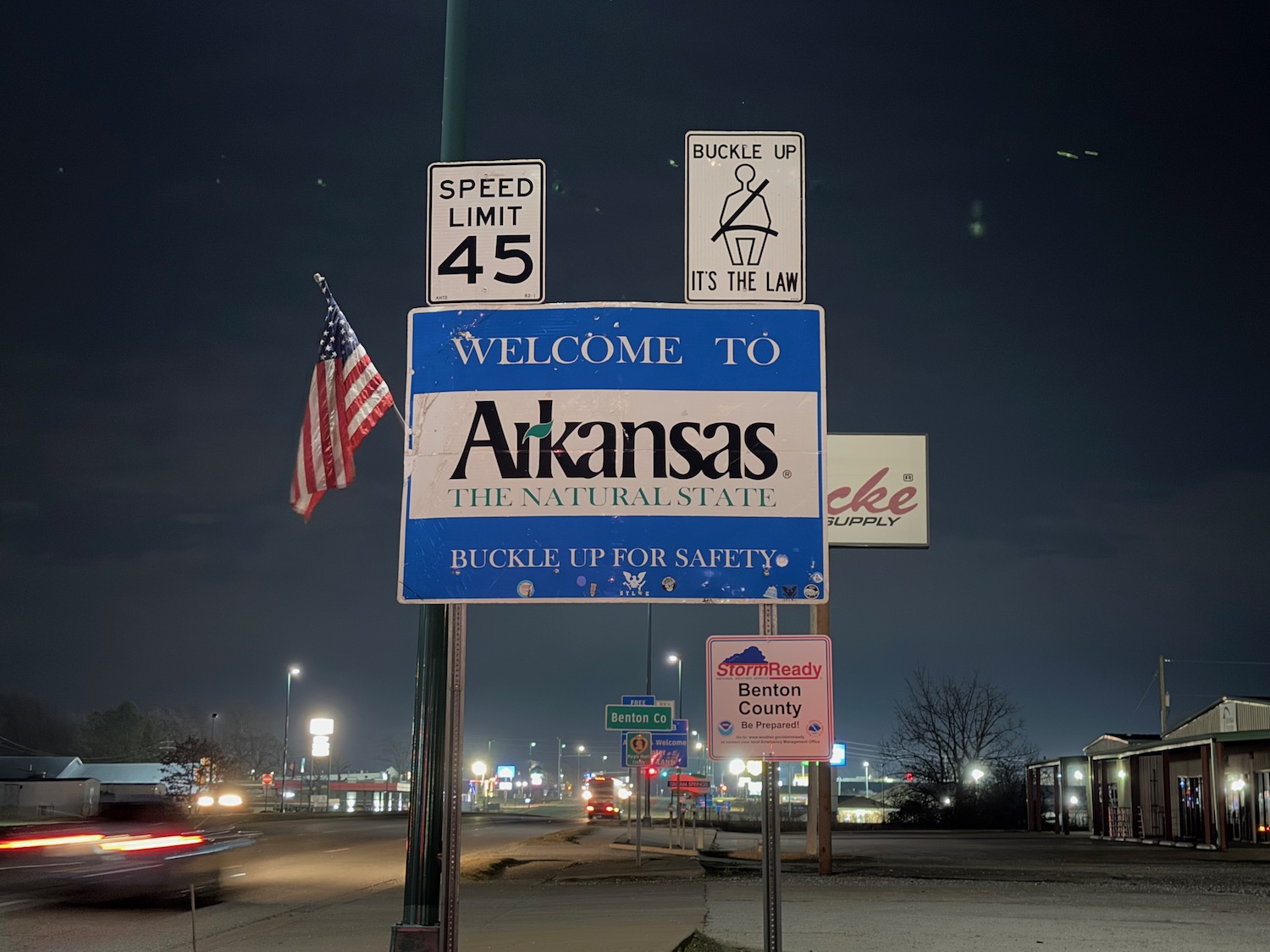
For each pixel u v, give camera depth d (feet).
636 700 92.32
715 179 32.27
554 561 30.71
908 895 63.31
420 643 31.09
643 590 30.53
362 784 395.34
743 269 31.91
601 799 224.12
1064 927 47.93
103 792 258.98
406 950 28.76
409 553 30.83
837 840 148.46
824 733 28.78
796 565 30.68
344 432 39.96
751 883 73.61
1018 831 193.26
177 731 458.50
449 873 28.99
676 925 47.85
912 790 229.04
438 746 30.53
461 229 32.30
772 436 31.19
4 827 63.72
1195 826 138.10
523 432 31.22
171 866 63.52
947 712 237.66
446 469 31.17
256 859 103.91
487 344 31.63
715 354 31.50
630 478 30.99
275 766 486.38
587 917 52.75
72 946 50.47
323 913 60.80
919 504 102.83
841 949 41.24
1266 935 45.16
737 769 261.85
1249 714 131.13
